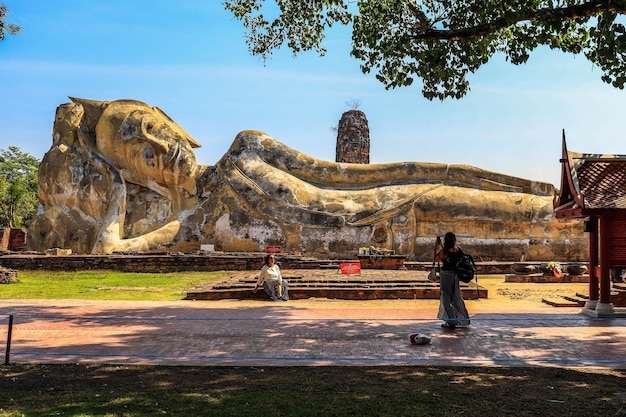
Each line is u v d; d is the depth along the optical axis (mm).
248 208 29281
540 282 21141
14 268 23641
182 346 9281
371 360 8234
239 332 10461
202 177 30875
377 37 12820
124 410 5816
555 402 6168
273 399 6230
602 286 12594
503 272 25500
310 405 6035
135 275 22062
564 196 14039
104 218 30531
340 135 41594
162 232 29500
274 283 15547
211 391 6555
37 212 31797
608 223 12555
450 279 11047
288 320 11664
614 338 9977
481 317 12312
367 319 11969
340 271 20812
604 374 7457
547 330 10727
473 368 7750
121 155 30828
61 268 23750
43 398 6250
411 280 17359
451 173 30344
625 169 13180
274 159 30891
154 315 12539
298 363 8062
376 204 28672
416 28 12289
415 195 28781
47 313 12727
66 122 32656
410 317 12336
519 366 7883
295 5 14539
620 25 9484
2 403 6043
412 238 28391
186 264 24078
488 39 11484
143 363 8047
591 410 5918
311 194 29422
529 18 10469
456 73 12000
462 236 28406
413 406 6020
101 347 9195
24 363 8000
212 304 14641
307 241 28484
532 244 28312
